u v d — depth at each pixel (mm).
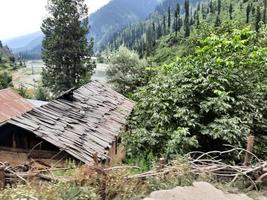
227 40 10273
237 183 6105
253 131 10008
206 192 5277
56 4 39844
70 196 4742
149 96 9992
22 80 71312
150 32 124875
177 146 8352
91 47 40781
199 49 10320
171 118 9422
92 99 16219
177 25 100875
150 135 9219
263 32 15859
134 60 35906
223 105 8781
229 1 110312
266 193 6027
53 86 40125
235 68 9906
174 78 9812
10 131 11734
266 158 9477
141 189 5352
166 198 4918
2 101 16875
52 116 12508
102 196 5152
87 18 41188
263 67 10016
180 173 5699
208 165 6516
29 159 11648
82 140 11586
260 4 92938
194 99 9531
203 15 105312
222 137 8617
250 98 9805
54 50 39594
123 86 35156
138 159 9094
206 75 9641
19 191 4492
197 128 9297
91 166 5410
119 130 13750
